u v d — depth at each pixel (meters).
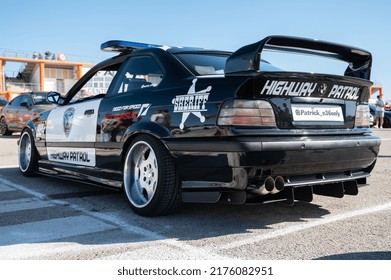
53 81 44.69
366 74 3.39
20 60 42.06
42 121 4.78
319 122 2.93
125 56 3.73
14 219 3.07
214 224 2.93
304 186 2.90
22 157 5.19
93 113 3.80
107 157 3.57
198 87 2.86
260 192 2.65
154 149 3.01
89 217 3.12
